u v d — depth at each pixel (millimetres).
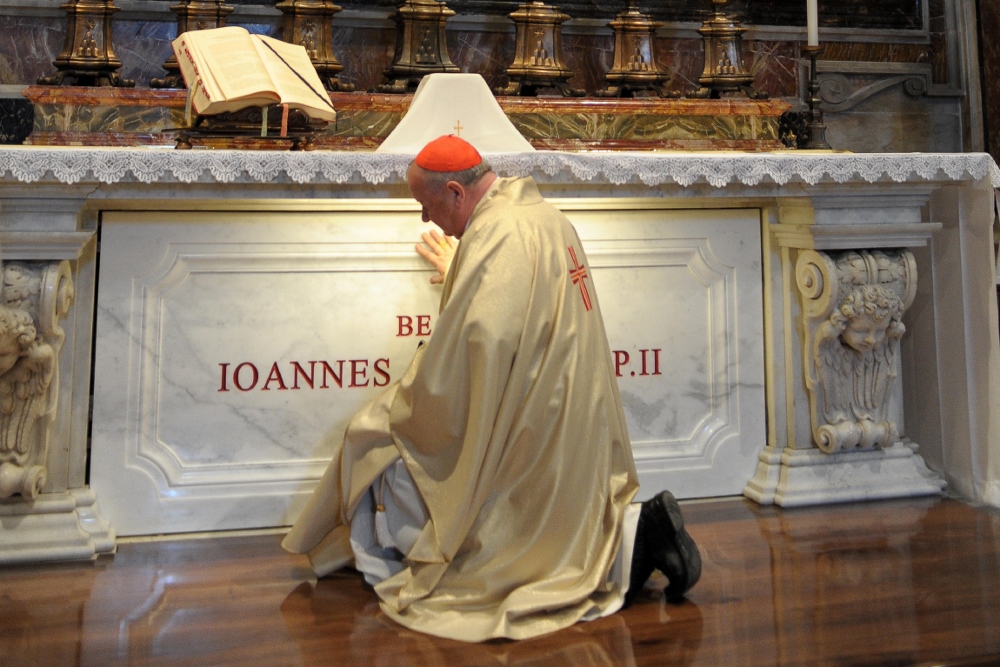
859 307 3428
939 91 4883
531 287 2518
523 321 2488
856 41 4836
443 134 3346
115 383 3148
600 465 2535
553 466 2488
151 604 2639
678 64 4602
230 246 3203
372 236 3301
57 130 3641
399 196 3084
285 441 3279
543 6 4094
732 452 3633
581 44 4480
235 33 3230
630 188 3279
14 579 2814
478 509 2488
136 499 3170
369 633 2447
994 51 4789
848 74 4816
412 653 2326
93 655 2316
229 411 3234
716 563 2930
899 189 3445
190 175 2850
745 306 3639
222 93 3016
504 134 3371
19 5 3988
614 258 3504
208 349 3213
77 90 3617
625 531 2584
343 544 2869
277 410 3268
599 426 2541
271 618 2545
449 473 2541
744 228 3629
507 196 2678
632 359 3533
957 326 3674
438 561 2488
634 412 3541
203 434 3223
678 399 3584
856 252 3500
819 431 3586
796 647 2338
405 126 3311
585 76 4492
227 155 2867
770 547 3070
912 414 3906
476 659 2287
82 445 3125
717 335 3615
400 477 2639
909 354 3904
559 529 2490
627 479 2643
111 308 3139
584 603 2494
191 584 2787
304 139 3217
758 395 3660
